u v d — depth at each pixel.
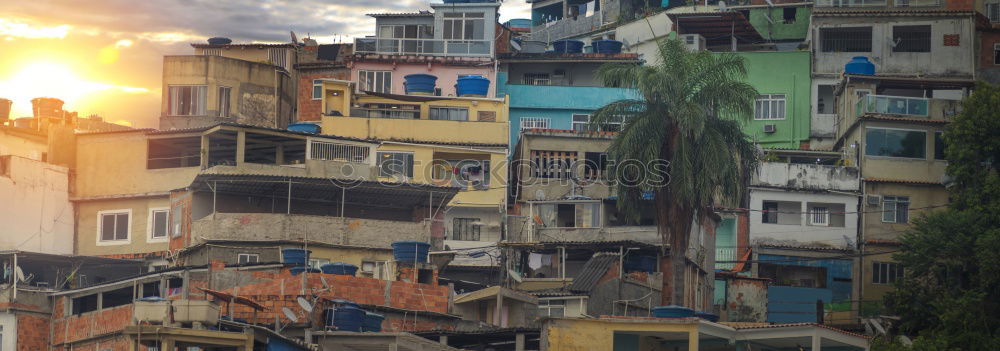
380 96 79.88
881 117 78.19
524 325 53.19
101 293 54.88
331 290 50.72
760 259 76.94
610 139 78.19
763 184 78.00
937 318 60.31
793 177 78.19
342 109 79.88
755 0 98.25
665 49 62.28
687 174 59.22
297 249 58.56
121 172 70.75
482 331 46.91
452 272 69.00
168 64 84.56
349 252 65.25
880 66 87.31
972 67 86.62
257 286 50.69
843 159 79.69
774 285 75.19
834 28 88.31
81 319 54.72
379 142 69.88
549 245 61.59
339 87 80.12
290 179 64.75
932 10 87.25
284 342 40.69
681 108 59.72
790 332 45.50
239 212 66.00
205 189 65.44
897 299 61.84
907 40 88.06
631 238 67.12
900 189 77.81
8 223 68.50
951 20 87.25
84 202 71.06
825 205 77.81
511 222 69.81
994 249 60.09
